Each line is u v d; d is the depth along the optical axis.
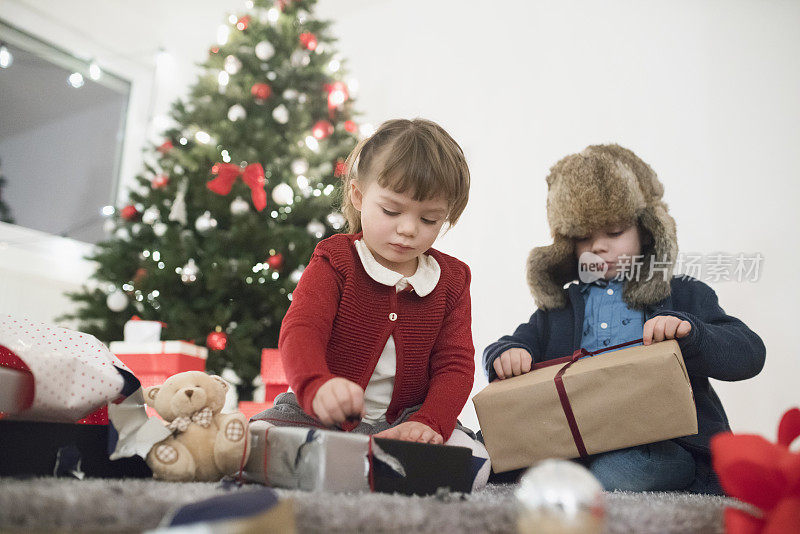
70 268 2.82
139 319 2.11
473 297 2.57
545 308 1.38
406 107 2.95
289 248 2.25
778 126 2.05
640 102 2.33
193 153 2.23
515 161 2.59
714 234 2.10
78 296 2.23
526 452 1.03
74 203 2.97
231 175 2.06
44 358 0.77
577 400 1.01
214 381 0.88
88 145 3.05
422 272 1.02
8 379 0.77
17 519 0.50
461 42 2.85
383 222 0.91
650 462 1.03
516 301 2.47
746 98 2.13
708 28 2.24
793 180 2.00
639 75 2.36
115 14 3.17
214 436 0.83
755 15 2.15
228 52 2.47
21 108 2.82
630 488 1.04
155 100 3.30
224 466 0.80
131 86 3.26
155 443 0.80
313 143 2.34
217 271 2.07
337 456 0.70
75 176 2.98
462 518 0.55
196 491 0.62
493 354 1.24
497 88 2.70
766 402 1.92
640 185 1.33
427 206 0.91
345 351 0.96
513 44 2.70
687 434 0.95
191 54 3.45
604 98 2.42
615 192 1.28
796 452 0.54
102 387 0.79
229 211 2.23
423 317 1.00
